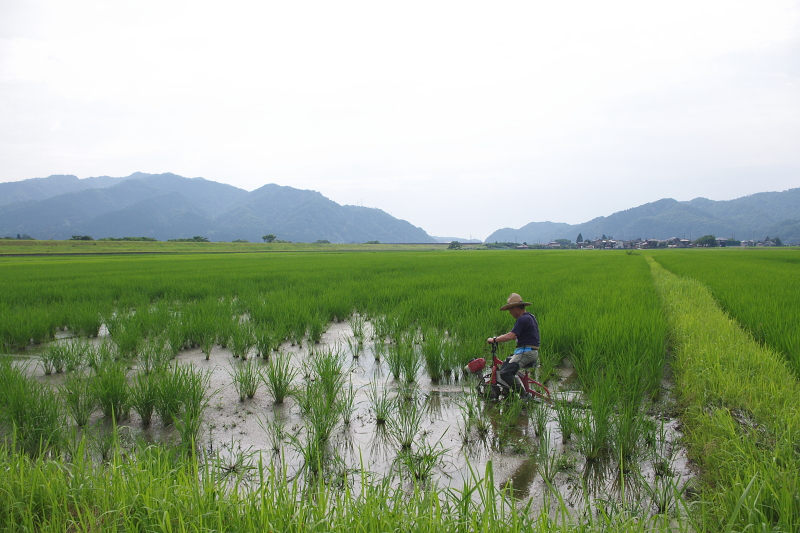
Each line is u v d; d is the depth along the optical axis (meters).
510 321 9.19
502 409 5.33
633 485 3.82
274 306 11.54
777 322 8.35
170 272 25.56
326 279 19.84
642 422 4.56
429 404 5.88
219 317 10.11
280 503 2.87
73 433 4.23
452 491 3.72
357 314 12.26
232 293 16.25
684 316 9.87
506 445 4.62
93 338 9.94
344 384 6.70
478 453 4.46
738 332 8.16
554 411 5.49
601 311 10.34
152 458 3.64
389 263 35.47
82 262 40.88
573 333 8.02
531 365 5.97
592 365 6.56
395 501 2.95
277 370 6.17
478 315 9.86
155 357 7.44
